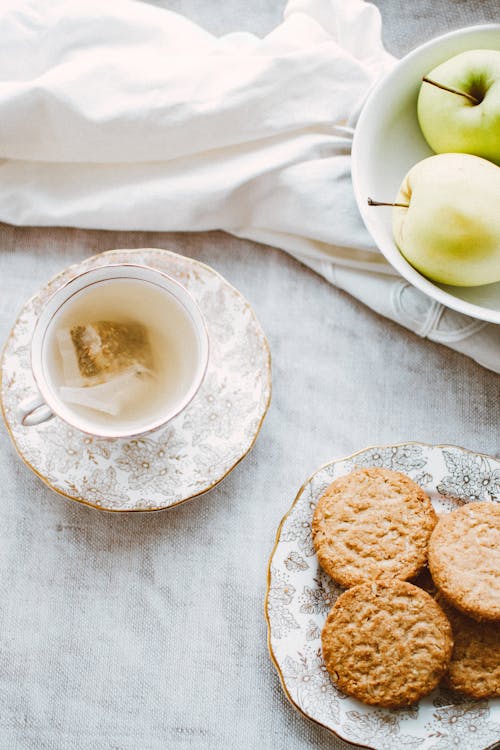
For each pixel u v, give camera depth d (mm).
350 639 665
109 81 715
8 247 742
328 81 721
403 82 690
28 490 717
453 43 682
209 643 702
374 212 696
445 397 726
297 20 732
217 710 695
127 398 681
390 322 733
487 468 687
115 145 722
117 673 700
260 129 720
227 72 719
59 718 697
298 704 666
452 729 662
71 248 743
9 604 708
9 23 727
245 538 710
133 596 707
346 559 675
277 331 732
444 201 654
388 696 660
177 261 707
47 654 703
